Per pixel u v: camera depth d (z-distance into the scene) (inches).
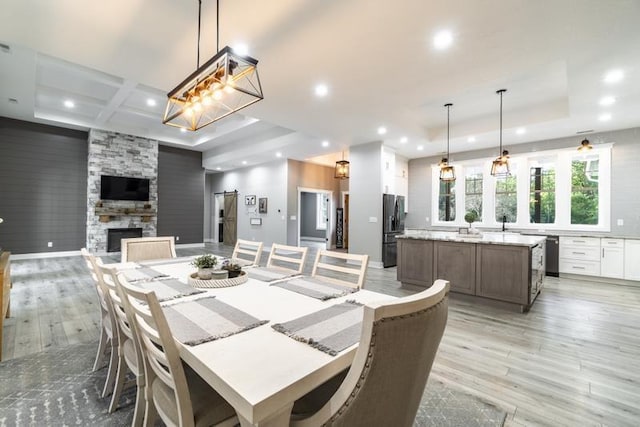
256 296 62.8
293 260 90.4
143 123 289.9
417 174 303.7
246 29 98.5
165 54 112.7
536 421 65.2
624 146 202.5
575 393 75.4
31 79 173.6
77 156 285.0
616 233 204.8
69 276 195.2
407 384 32.7
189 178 370.0
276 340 41.6
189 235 369.1
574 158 224.2
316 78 132.6
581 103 153.6
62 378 79.4
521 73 140.4
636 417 66.6
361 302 59.1
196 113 93.5
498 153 255.1
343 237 412.2
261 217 371.9
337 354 37.4
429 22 94.0
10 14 90.0
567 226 224.1
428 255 165.8
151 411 52.5
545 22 92.4
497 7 86.7
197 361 36.5
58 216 274.4
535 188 243.0
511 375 83.6
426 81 135.1
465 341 105.1
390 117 187.6
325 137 232.7
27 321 118.6
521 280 135.4
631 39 99.0
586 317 129.8
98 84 201.9
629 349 99.2
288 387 30.9
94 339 102.8
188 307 55.1
